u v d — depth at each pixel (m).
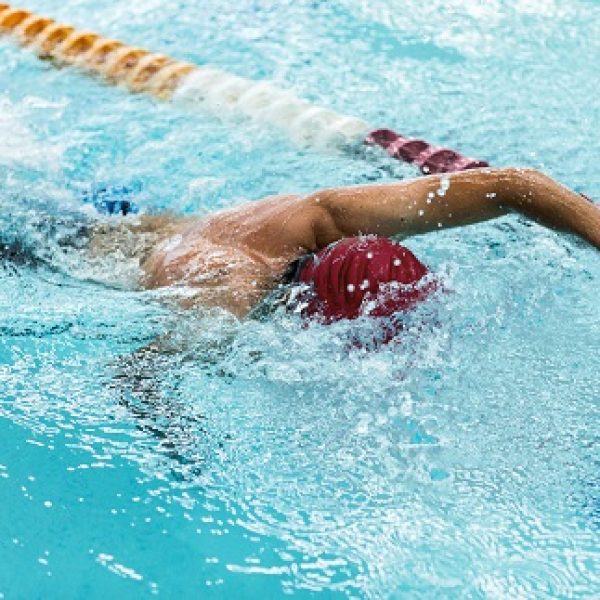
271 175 3.63
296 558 2.19
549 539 2.20
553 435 2.41
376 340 2.46
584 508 2.27
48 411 2.57
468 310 2.62
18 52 4.71
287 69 4.47
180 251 2.72
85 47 4.70
